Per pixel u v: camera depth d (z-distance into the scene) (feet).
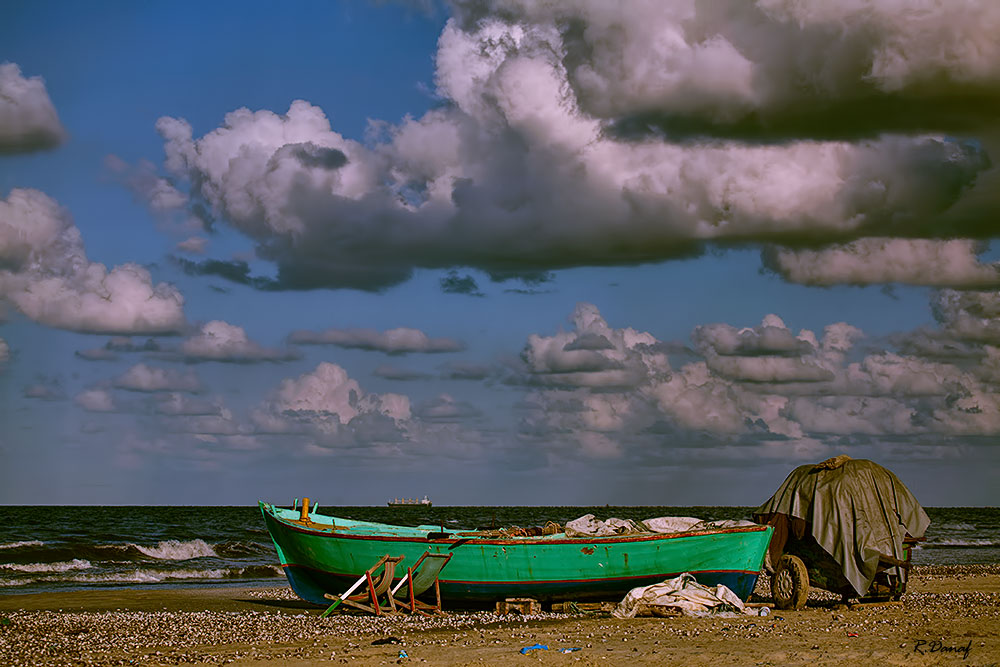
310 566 75.66
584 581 69.21
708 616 63.41
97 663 49.08
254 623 65.46
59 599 88.28
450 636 57.67
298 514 84.23
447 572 70.33
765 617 63.10
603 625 60.95
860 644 50.80
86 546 146.20
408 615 67.36
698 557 68.59
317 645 54.95
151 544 166.20
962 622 60.08
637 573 69.05
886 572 69.31
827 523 65.05
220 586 108.88
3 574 118.32
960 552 189.67
